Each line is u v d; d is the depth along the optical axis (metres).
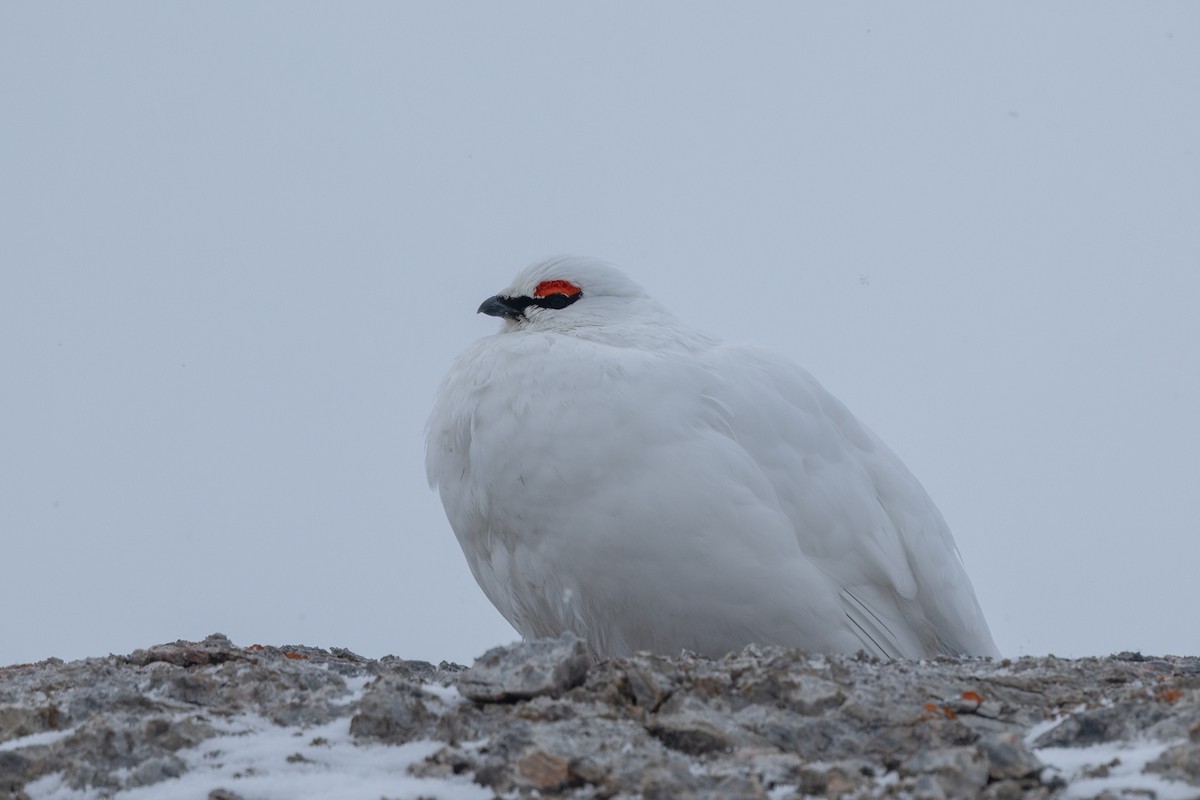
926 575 14.24
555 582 12.88
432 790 8.23
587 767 8.12
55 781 8.69
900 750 8.59
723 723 8.94
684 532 12.43
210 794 8.31
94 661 11.60
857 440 14.42
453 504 13.45
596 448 12.46
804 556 13.29
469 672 9.61
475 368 13.24
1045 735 8.91
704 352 13.80
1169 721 8.61
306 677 10.62
